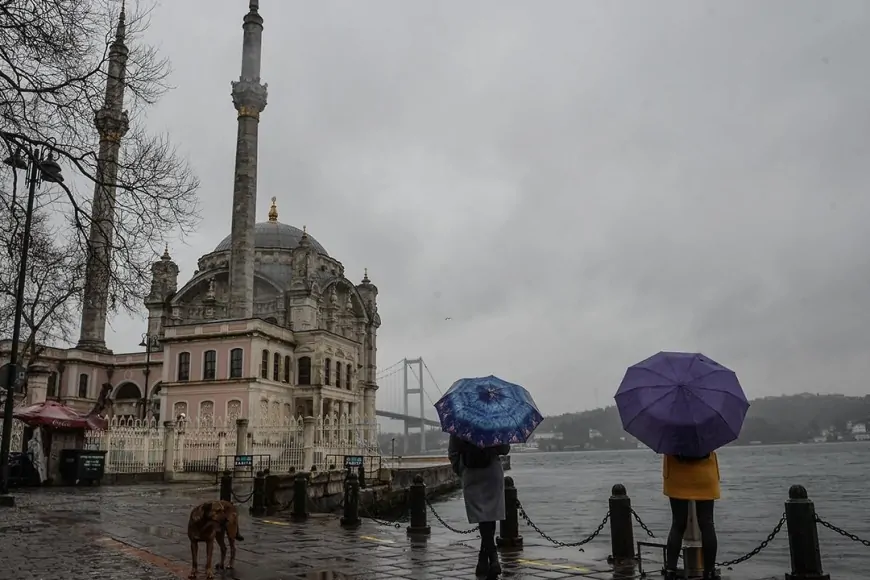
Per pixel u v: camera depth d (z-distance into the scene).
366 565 11.84
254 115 59.97
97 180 17.48
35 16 15.49
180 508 21.62
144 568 11.48
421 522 15.85
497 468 10.23
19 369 23.16
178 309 69.38
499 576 10.60
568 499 47.16
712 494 9.35
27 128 16.45
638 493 53.16
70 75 16.53
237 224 58.03
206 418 48.38
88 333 69.00
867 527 25.83
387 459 64.75
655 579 10.45
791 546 9.88
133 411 66.12
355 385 67.00
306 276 68.38
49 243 26.67
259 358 54.44
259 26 61.84
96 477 32.75
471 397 9.87
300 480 19.33
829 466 95.88
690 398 8.98
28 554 12.84
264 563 12.05
